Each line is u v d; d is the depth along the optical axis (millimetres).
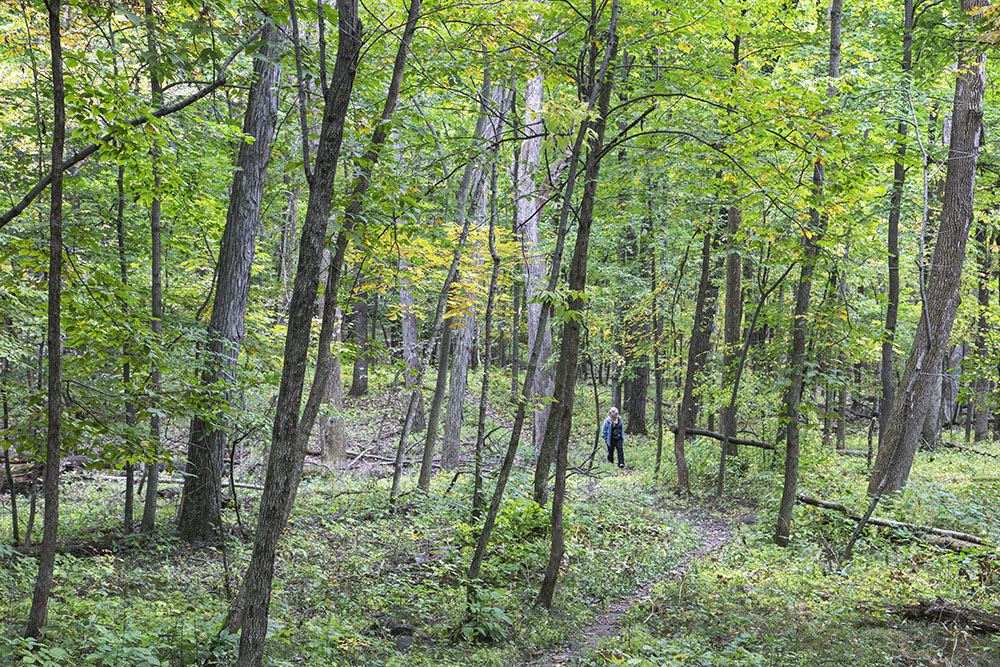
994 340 19500
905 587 7270
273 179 11438
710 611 6824
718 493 13062
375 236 5703
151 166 7145
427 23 6781
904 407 11133
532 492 9727
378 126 5383
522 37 6926
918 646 5863
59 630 5289
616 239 21359
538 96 13289
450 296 10578
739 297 15750
